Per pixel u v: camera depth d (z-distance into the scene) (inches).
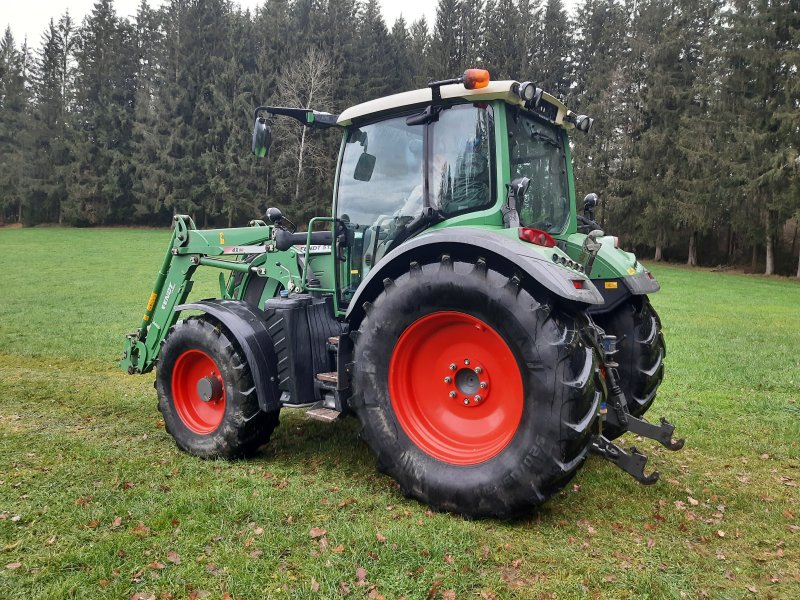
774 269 1194.0
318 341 163.0
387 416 135.6
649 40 1347.2
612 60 1424.7
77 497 133.6
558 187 171.6
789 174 1027.3
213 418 169.6
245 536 116.0
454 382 134.6
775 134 1053.2
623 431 156.0
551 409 115.3
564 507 135.8
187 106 1662.2
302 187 1518.2
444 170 144.8
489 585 100.8
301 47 1627.7
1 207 1918.1
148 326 206.4
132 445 173.6
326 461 163.8
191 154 1642.5
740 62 1121.4
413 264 131.6
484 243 124.4
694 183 1154.0
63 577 102.0
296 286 173.2
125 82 1870.1
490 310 121.4
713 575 108.7
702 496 145.5
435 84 139.7
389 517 125.3
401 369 137.0
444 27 1653.5
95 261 930.7
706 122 1165.7
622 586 102.6
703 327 453.1
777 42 1083.3
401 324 133.4
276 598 96.5
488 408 131.0
